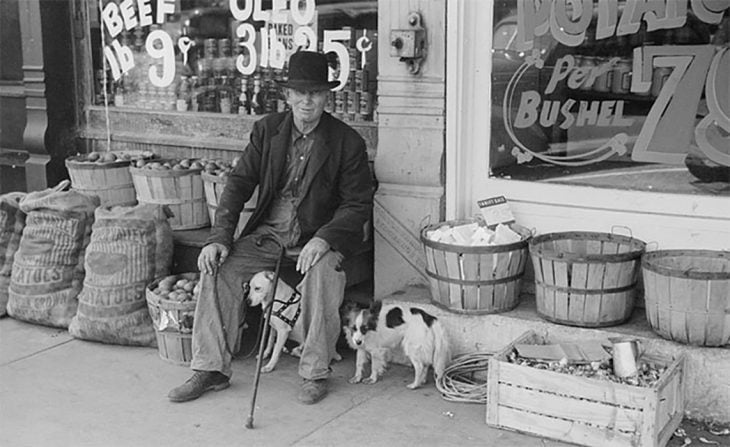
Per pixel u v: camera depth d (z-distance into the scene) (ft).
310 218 13.55
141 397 13.03
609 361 11.62
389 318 13.05
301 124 13.50
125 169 17.19
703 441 11.37
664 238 13.26
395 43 14.19
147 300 14.42
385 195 14.87
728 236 12.84
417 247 14.78
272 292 12.71
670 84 13.01
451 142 14.35
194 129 18.35
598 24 13.37
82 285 15.99
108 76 19.36
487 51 14.08
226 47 17.83
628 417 10.88
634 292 12.75
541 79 13.87
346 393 13.14
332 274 12.86
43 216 15.93
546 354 11.85
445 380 13.09
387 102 14.70
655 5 12.94
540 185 14.06
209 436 11.76
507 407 11.76
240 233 14.58
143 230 14.99
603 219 13.64
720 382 11.65
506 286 13.14
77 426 12.08
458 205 14.53
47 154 19.19
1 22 19.60
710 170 12.90
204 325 13.07
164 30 18.51
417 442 11.52
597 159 13.66
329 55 16.39
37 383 13.55
